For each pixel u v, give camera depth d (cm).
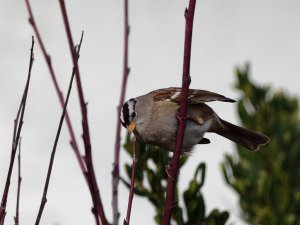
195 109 1072
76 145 834
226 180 1128
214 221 989
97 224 731
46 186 643
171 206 766
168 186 780
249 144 1159
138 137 1062
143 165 1028
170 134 1048
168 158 1034
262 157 1191
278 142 1204
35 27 892
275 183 1151
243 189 1107
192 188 990
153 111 1051
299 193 1099
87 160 759
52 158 648
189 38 774
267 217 1080
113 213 802
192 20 769
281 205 1098
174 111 1045
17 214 657
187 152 1075
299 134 1212
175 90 1076
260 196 1102
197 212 988
